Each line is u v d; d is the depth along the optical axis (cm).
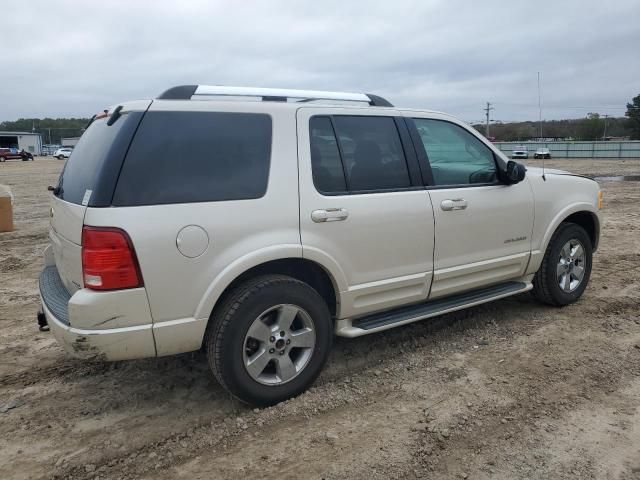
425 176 405
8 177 2800
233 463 288
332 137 365
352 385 370
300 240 339
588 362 398
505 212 448
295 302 337
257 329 327
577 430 311
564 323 477
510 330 463
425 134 417
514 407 337
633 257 732
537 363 398
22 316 534
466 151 437
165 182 303
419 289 405
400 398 351
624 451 290
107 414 341
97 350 293
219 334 317
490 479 270
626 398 346
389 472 277
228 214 316
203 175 314
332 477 273
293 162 343
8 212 1045
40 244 920
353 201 362
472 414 329
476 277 441
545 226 483
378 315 398
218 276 312
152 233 294
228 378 321
